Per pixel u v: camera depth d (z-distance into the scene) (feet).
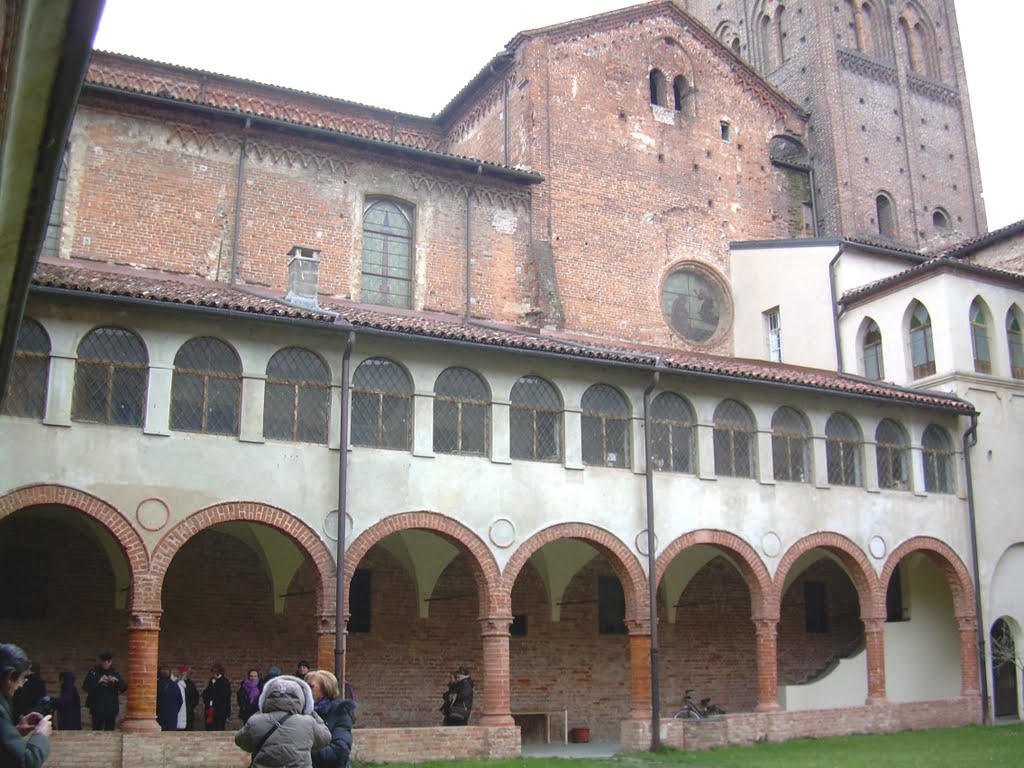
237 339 82.28
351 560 82.12
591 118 130.31
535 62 127.65
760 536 101.09
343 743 33.37
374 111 138.72
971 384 118.42
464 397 90.43
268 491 80.59
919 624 116.98
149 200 103.65
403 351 88.12
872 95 168.66
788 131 153.79
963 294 121.19
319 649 79.97
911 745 92.22
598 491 93.86
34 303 75.77
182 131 106.32
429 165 117.91
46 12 24.07
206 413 80.48
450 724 88.02
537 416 93.45
